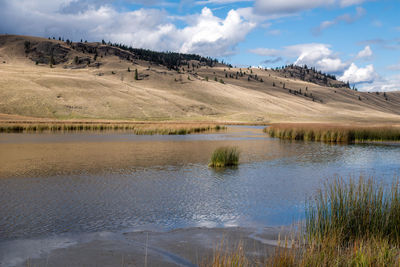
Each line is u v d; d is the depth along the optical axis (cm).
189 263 599
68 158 2034
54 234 750
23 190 1186
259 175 1536
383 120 17038
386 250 532
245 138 4056
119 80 17838
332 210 719
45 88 11825
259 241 712
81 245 686
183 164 1850
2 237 728
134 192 1174
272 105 19288
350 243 639
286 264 514
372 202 716
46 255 634
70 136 3959
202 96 18138
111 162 1891
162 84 19588
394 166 1853
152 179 1414
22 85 11481
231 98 18750
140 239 726
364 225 684
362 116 19025
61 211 933
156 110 12594
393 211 691
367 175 1547
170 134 4831
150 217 891
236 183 1352
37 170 1598
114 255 634
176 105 14238
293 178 1467
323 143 3438
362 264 500
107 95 12712
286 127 4553
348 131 3769
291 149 2769
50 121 7512
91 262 602
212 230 790
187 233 768
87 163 1842
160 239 727
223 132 5534
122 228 799
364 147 3012
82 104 11262
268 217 897
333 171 1669
